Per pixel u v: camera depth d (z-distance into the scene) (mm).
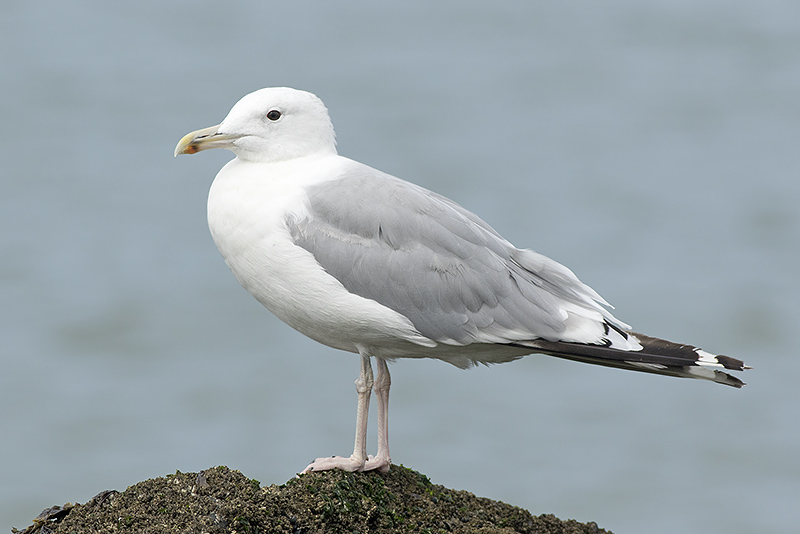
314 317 11164
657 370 11359
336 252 10867
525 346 11195
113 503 10148
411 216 11070
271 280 11117
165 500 10117
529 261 11719
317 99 11789
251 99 11594
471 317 11109
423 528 10547
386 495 10977
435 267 10977
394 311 10891
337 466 10977
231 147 11594
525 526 11383
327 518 10008
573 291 11625
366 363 11539
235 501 9812
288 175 11398
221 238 11273
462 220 11383
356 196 11070
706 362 10703
